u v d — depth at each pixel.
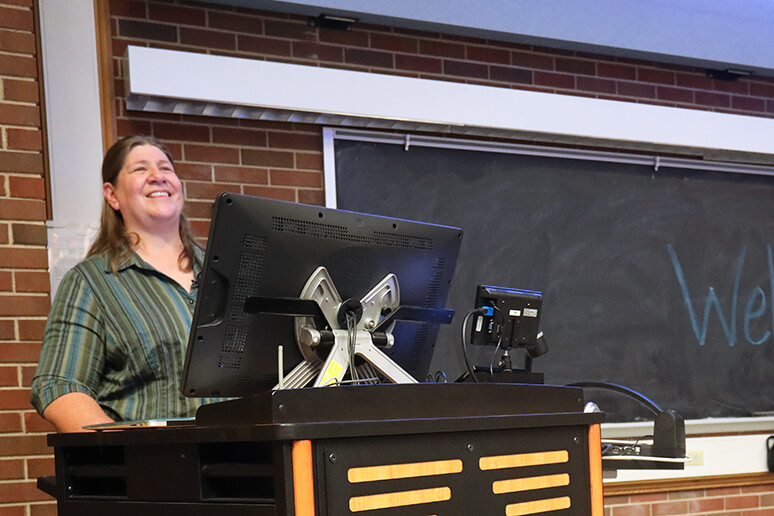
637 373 3.95
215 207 1.39
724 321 4.16
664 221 4.11
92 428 1.46
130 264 1.95
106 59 3.14
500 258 3.76
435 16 3.56
